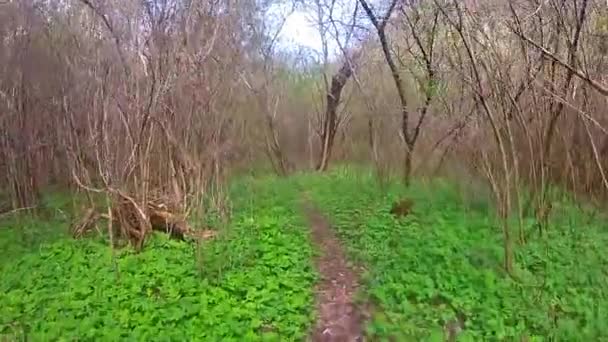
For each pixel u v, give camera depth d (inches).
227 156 411.2
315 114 928.9
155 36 333.7
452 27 349.7
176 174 365.4
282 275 289.0
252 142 576.7
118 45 327.6
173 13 341.4
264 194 557.0
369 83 630.5
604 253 320.2
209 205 382.6
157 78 333.1
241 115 459.8
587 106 363.6
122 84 329.7
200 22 354.3
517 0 311.3
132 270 292.2
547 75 357.4
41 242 357.7
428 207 445.1
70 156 380.2
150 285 270.5
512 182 383.2
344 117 817.5
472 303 251.8
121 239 348.8
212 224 370.0
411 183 547.8
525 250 320.5
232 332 222.8
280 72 905.5
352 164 733.9
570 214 400.2
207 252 315.3
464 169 464.1
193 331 222.5
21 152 428.5
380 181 539.5
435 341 220.1
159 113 346.0
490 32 334.3
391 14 517.0
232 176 504.4
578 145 441.1
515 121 388.8
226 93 385.1
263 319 237.0
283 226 406.6
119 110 330.6
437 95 474.6
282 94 895.7
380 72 601.0
